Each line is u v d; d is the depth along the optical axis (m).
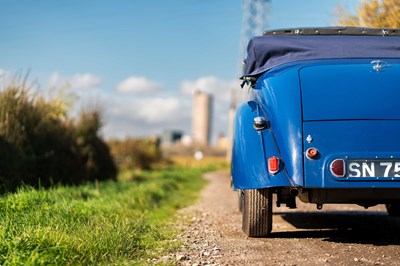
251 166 5.06
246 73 6.19
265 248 5.04
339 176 4.68
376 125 4.79
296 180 4.77
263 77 5.60
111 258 4.39
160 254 4.76
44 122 11.07
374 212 8.39
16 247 4.25
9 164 9.02
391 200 5.18
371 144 4.75
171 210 8.98
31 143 10.34
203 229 6.44
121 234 5.05
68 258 4.22
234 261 4.48
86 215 6.25
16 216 5.66
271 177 4.92
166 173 22.14
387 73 5.09
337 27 6.18
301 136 4.82
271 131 5.12
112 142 28.12
